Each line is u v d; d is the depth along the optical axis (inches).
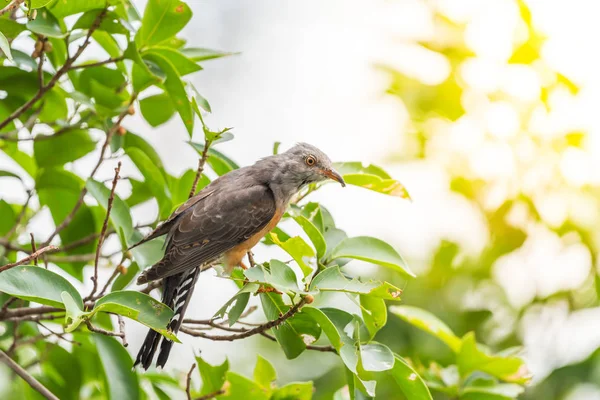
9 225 431.2
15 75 397.7
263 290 330.0
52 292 283.0
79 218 423.8
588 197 491.5
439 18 509.7
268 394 370.3
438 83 508.1
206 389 377.1
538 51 492.4
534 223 495.8
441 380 402.6
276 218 407.8
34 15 314.7
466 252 508.1
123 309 279.9
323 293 341.7
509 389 387.2
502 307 502.6
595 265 494.0
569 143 488.7
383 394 454.3
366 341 354.3
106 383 369.4
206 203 392.2
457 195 504.7
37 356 418.3
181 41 412.2
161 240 394.9
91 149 418.3
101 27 368.2
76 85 417.4
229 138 351.3
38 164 413.7
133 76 378.6
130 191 434.0
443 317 498.9
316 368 504.7
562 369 472.1
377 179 365.1
